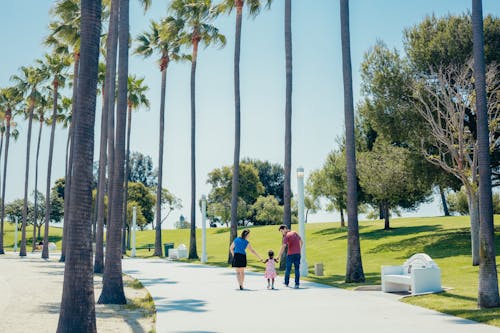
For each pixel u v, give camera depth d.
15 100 48.19
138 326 9.45
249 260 33.06
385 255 29.59
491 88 25.47
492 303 10.46
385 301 12.11
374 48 31.95
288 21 25.06
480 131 11.05
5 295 15.35
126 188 47.84
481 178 10.93
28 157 47.16
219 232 67.56
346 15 18.95
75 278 7.43
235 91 30.38
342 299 12.56
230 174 76.88
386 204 44.94
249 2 29.97
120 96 13.74
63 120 51.25
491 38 28.78
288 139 24.36
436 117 29.23
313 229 55.28
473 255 22.50
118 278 13.05
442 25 30.31
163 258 39.44
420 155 30.97
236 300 12.52
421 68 29.77
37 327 9.60
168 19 37.34
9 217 83.38
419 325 8.66
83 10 8.04
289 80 24.73
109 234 13.31
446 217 52.75
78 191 7.62
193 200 37.44
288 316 9.84
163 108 43.19
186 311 10.70
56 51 33.97
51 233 89.19
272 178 97.69
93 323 7.46
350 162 18.19
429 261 13.42
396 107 31.00
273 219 77.62
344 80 18.64
